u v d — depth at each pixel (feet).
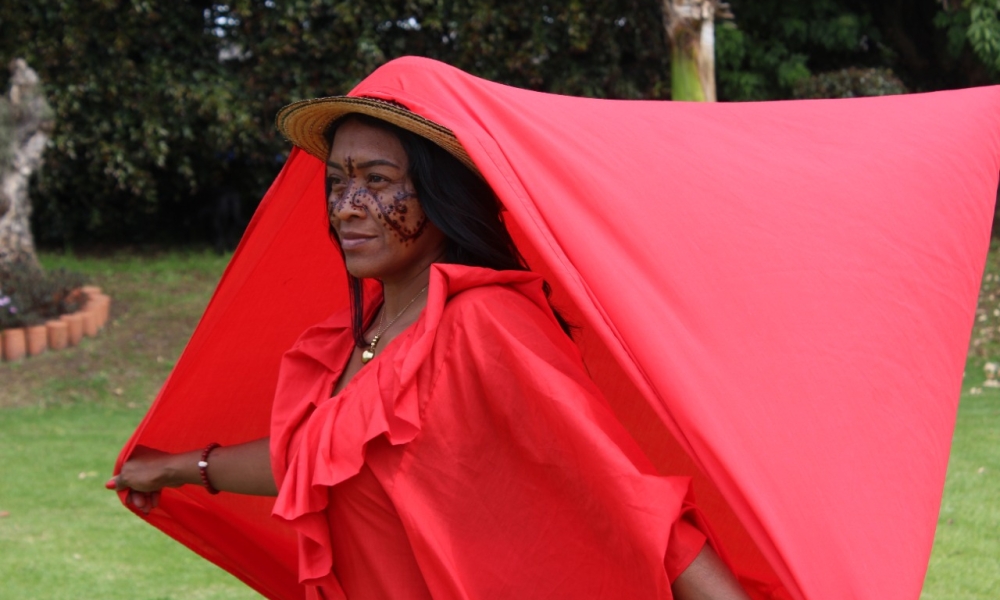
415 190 6.61
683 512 5.76
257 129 39.09
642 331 5.79
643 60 41.01
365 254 6.66
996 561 15.56
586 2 39.11
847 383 6.02
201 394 9.11
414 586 6.32
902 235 6.79
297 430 6.92
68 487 19.93
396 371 6.17
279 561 9.46
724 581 5.67
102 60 38.40
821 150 7.13
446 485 6.15
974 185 7.52
